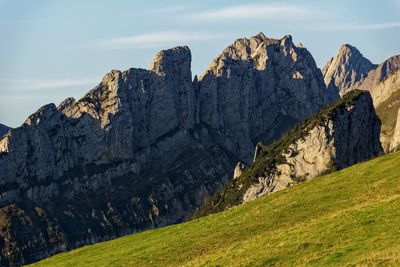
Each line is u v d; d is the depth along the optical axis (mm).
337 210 83500
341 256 59781
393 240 60250
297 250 65875
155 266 78500
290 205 91625
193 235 89750
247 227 86000
